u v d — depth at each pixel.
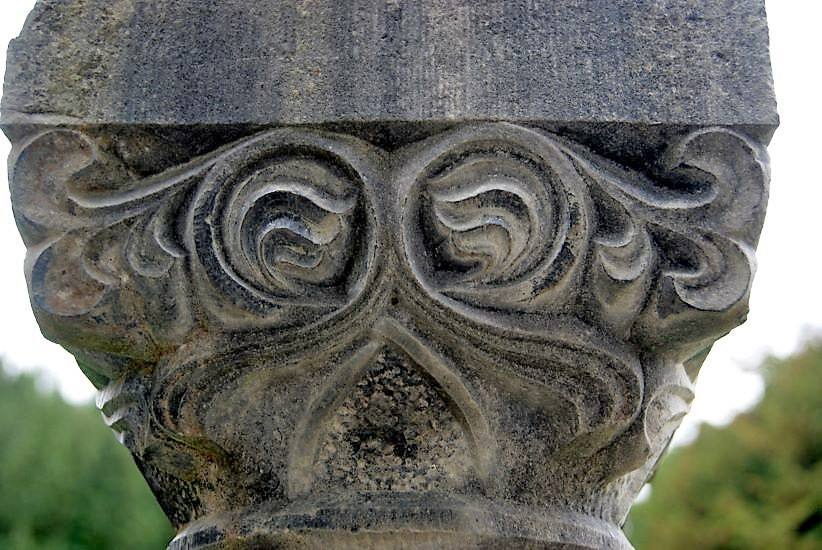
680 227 1.33
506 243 1.32
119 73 1.35
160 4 1.36
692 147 1.33
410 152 1.33
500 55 1.34
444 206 1.32
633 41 1.35
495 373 1.33
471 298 1.31
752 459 6.43
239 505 1.35
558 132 1.33
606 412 1.33
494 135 1.32
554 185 1.32
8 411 7.52
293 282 1.31
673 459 6.79
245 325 1.31
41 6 1.36
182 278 1.31
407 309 1.31
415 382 1.33
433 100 1.33
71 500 7.31
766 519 6.27
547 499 1.35
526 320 1.32
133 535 7.38
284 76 1.34
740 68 1.35
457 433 1.33
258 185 1.32
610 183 1.32
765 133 1.34
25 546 6.95
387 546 1.31
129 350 1.33
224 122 1.33
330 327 1.31
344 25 1.35
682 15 1.37
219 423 1.33
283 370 1.33
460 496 1.32
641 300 1.33
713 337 1.36
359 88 1.33
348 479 1.33
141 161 1.34
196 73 1.34
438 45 1.35
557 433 1.34
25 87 1.34
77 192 1.33
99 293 1.32
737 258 1.33
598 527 1.37
